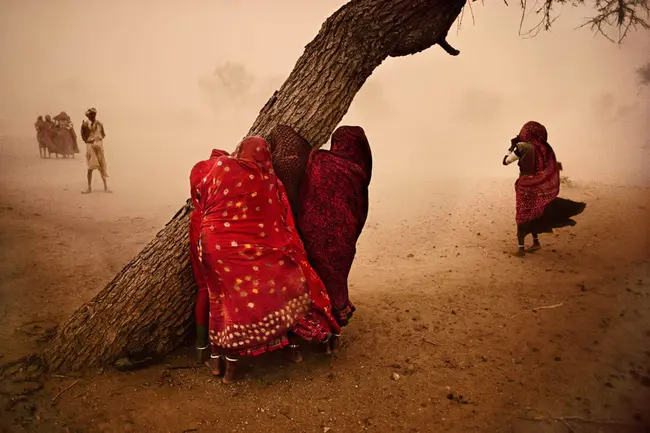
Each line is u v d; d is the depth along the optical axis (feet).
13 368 12.33
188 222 13.03
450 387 11.83
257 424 10.65
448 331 14.69
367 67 13.41
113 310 12.78
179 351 13.42
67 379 12.10
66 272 19.25
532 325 14.66
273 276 11.52
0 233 23.45
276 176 12.73
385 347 13.87
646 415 10.12
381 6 12.80
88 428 10.43
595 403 10.66
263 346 11.52
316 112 13.37
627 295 15.72
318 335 12.21
